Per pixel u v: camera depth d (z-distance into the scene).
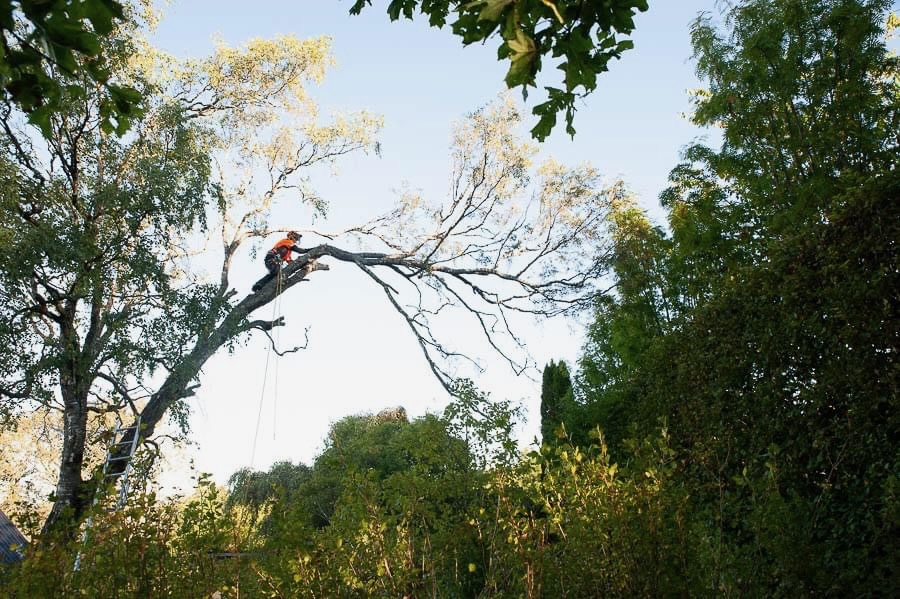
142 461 4.43
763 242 11.35
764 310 6.72
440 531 4.70
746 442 6.58
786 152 11.03
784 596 3.51
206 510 4.10
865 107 9.85
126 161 12.50
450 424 5.38
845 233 6.01
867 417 5.42
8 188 10.59
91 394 12.66
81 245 11.12
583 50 2.25
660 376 8.21
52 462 21.47
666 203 13.52
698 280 12.42
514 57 1.95
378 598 3.88
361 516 4.13
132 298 12.52
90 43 2.07
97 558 3.72
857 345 5.71
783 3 10.41
